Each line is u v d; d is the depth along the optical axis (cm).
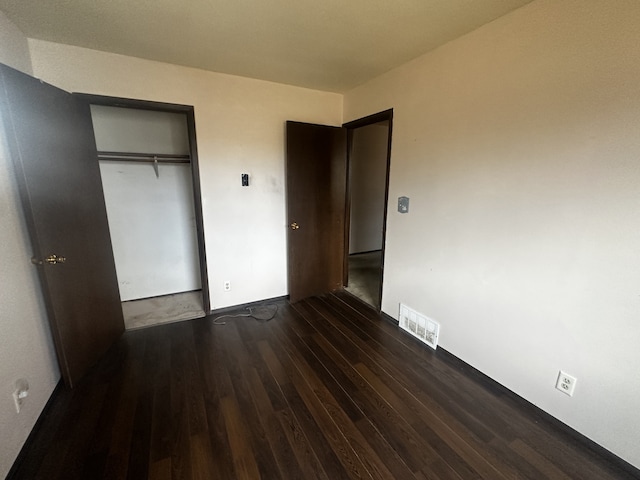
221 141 282
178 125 329
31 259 173
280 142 312
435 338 244
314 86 312
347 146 349
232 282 314
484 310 203
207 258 296
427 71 229
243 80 283
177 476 138
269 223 322
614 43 132
